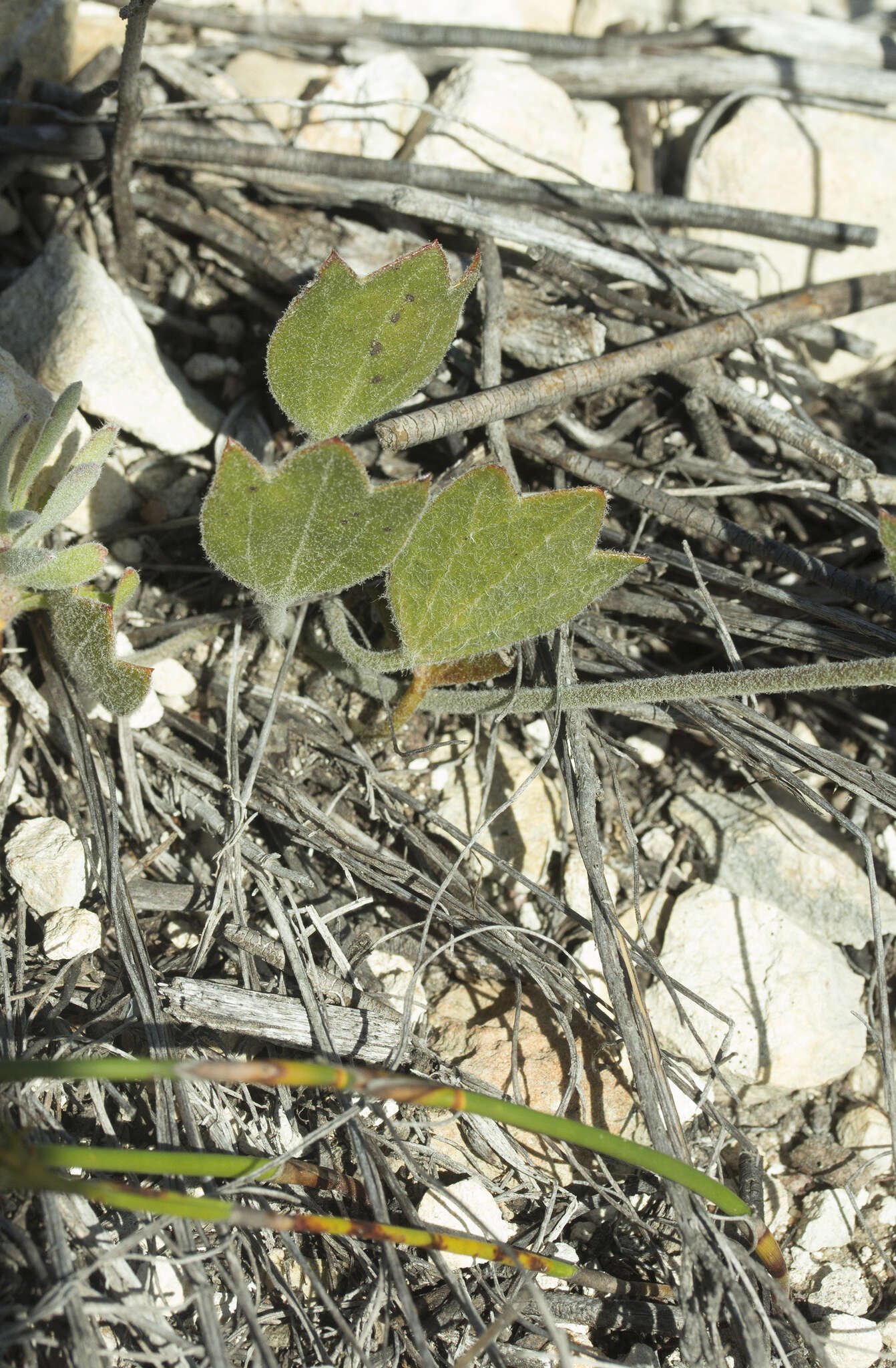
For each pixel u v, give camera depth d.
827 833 0.43
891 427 0.46
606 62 0.48
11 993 0.40
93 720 0.42
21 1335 0.37
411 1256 0.39
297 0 0.49
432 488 0.43
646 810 0.44
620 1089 0.41
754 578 0.44
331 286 0.39
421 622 0.40
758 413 0.44
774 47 0.49
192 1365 0.38
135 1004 0.39
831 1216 0.41
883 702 0.44
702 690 0.40
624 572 0.40
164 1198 0.36
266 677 0.43
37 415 0.42
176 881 0.41
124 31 0.47
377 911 0.42
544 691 0.41
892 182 0.48
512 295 0.45
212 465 0.45
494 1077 0.41
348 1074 0.36
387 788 0.42
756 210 0.46
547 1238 0.40
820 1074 0.42
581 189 0.46
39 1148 0.36
